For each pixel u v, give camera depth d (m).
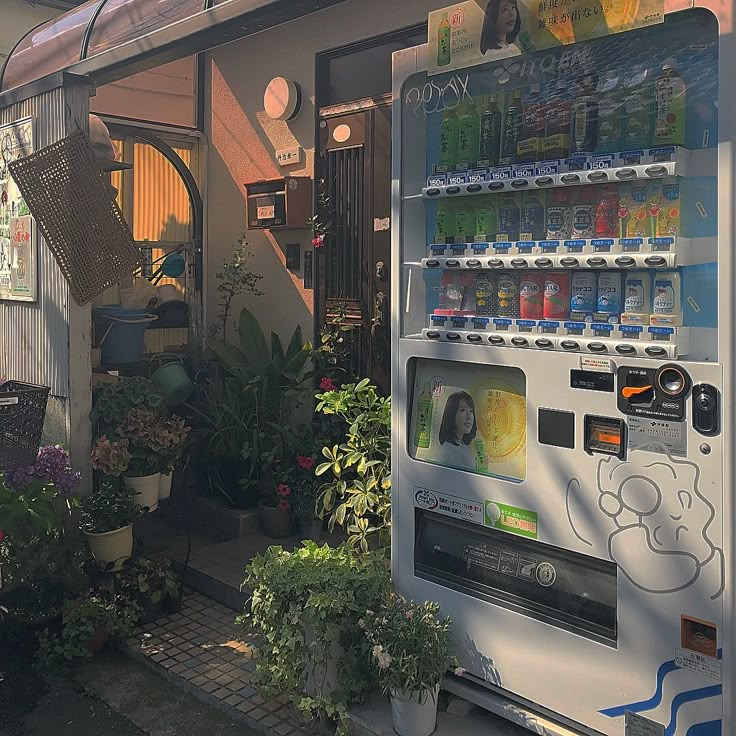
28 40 4.69
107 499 3.81
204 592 4.02
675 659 2.24
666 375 2.21
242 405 4.73
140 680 3.32
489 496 2.67
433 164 2.97
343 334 4.64
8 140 4.34
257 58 5.12
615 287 2.41
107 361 4.78
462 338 2.71
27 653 3.53
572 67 2.51
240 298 5.38
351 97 4.60
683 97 2.23
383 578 2.95
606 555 2.37
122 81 5.65
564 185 2.42
